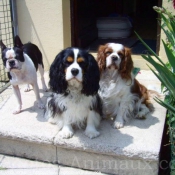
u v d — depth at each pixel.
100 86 1.50
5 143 1.52
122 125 1.49
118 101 1.52
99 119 1.49
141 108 1.59
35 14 2.27
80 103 1.38
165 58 2.15
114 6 3.96
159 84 2.00
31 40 2.34
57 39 2.29
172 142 1.37
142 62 2.27
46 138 1.40
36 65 1.82
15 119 1.58
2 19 2.30
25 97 1.86
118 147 1.31
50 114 1.49
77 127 1.50
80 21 2.77
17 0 2.26
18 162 1.48
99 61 1.46
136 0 5.08
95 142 1.36
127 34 3.43
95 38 3.31
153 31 3.85
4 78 2.39
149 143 1.34
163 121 1.54
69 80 1.27
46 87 1.97
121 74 1.45
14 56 1.51
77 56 1.27
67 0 2.28
